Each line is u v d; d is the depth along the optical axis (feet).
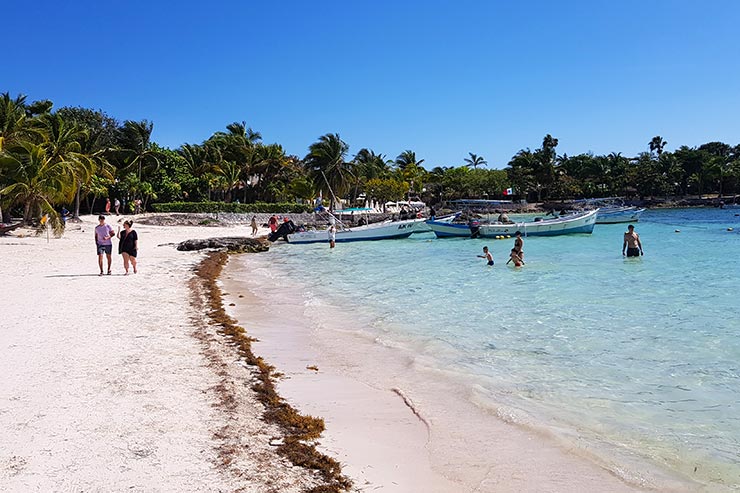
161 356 29.37
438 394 25.36
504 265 77.36
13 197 101.60
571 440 20.25
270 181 237.45
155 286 54.34
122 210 182.91
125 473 16.52
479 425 21.68
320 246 121.70
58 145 121.49
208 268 74.49
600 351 32.48
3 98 118.32
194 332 35.35
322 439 20.17
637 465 18.34
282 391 25.70
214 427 20.34
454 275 67.56
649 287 56.29
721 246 104.22
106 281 55.83
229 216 190.70
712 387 26.03
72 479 16.03
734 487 16.93
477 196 345.92
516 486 16.93
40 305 41.83
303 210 212.43
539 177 354.13
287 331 38.60
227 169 218.38
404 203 273.33
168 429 19.90
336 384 26.84
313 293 55.88
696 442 20.08
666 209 323.78
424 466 18.17
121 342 31.81
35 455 17.46
